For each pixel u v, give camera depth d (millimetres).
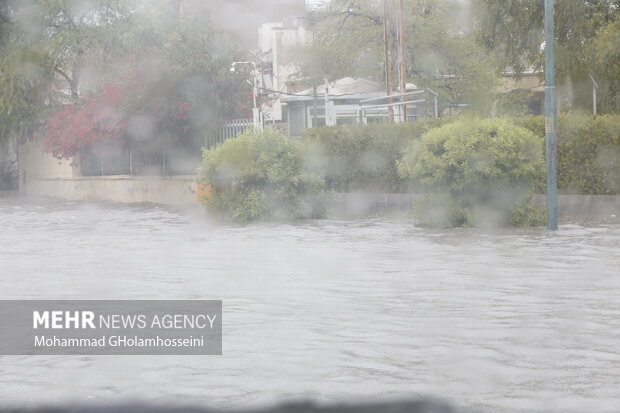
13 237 31000
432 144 32281
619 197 34594
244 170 37969
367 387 9523
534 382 9672
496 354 11148
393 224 33781
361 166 43094
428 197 32344
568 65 50312
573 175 36375
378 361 10828
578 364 10570
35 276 19953
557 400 8898
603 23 50625
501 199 31844
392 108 52438
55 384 9906
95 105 56000
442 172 31688
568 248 23953
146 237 30016
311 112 60031
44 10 68812
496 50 53250
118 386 9750
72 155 58656
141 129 53875
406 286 17453
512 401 8852
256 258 22969
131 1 67938
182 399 9062
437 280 18250
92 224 37062
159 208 47969
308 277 19047
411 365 10594
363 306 15117
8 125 68000
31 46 68000
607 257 21797
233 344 12008
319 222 36000
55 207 52125
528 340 12031
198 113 52594
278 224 35469
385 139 42219
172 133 53719
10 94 67188
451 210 31828
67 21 69375
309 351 11469
